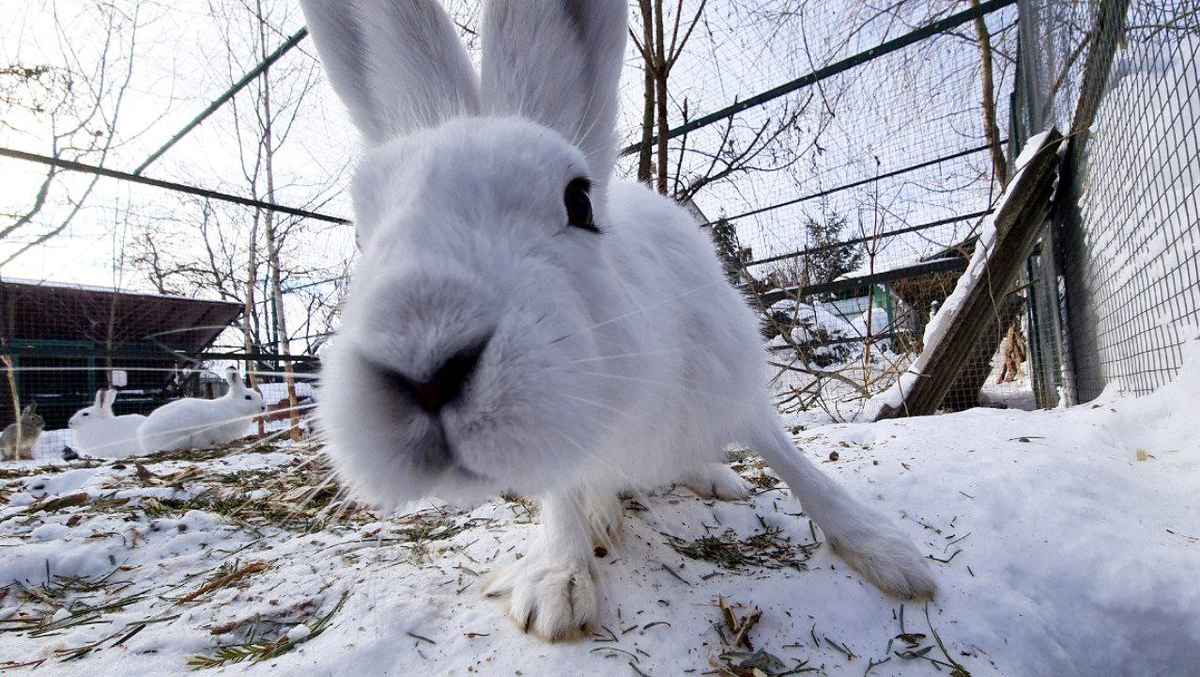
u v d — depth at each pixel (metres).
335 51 0.29
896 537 0.28
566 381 0.16
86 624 0.27
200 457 0.72
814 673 0.21
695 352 0.28
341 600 0.27
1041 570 0.28
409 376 0.15
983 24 1.27
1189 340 0.45
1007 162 1.23
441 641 0.23
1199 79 0.41
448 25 0.29
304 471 0.53
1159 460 0.38
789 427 0.71
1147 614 0.26
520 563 0.28
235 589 0.29
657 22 0.93
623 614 0.24
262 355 1.02
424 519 0.39
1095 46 0.65
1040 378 0.99
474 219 0.17
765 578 0.27
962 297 0.73
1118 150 0.59
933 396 0.72
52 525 0.40
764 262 1.16
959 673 0.22
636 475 0.28
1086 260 0.71
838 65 1.06
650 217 0.31
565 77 0.27
